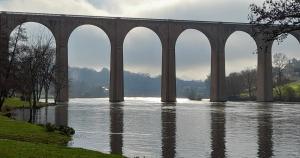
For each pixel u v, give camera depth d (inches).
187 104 4805.6
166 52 5541.3
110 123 2039.9
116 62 5349.4
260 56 5728.3
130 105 4377.5
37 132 1438.2
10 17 4945.9
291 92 6737.2
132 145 1307.8
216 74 5684.1
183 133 1625.2
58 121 2153.1
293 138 1473.9
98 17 5315.0
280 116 2576.3
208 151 1201.4
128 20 5418.3
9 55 2883.9
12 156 836.6
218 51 5684.1
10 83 2819.9
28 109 3304.6
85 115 2610.7
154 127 1849.2
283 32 792.3
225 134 1598.2
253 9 813.2
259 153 1168.8
